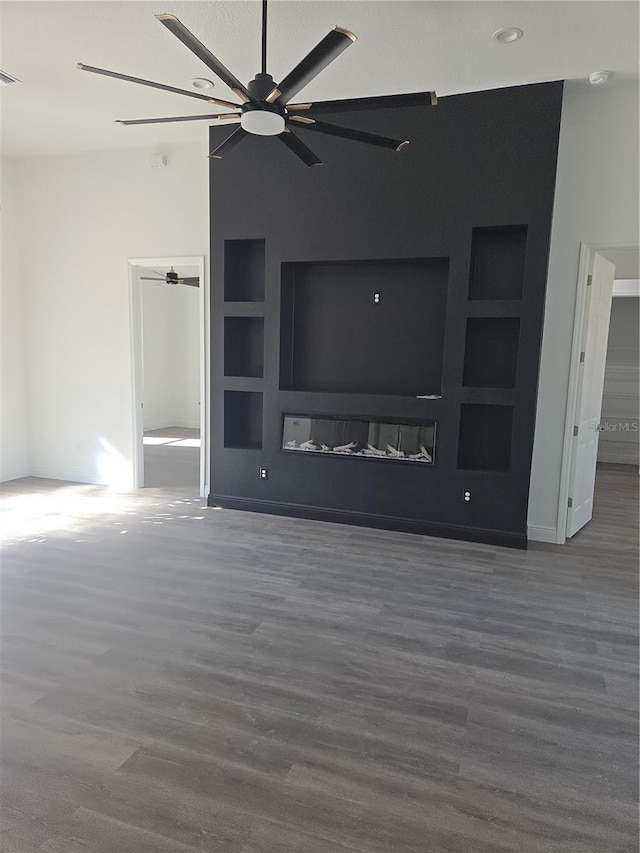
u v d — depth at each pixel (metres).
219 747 2.03
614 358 7.91
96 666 2.53
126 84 3.97
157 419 9.87
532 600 3.31
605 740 2.11
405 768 1.95
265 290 4.69
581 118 3.97
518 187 3.92
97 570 3.62
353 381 4.82
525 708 2.29
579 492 4.58
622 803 1.81
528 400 4.07
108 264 5.66
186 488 5.83
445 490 4.36
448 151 4.06
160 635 2.81
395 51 3.35
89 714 2.20
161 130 4.91
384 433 4.63
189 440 8.75
